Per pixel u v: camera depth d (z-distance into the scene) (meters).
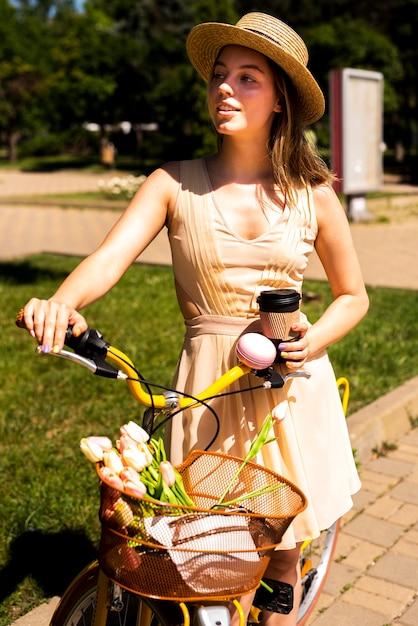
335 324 2.22
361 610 3.09
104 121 40.25
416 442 4.75
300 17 39.69
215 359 2.15
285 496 1.89
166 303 7.81
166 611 1.86
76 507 3.64
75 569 3.24
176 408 2.15
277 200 2.16
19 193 24.61
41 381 5.43
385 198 19.52
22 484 3.87
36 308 1.83
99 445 1.77
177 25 44.28
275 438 1.99
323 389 2.24
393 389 5.24
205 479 2.00
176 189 2.17
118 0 44.56
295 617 2.34
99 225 15.95
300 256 2.16
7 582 3.14
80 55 39.12
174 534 1.66
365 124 14.93
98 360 1.88
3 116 48.78
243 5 40.03
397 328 6.84
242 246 2.11
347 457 2.31
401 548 3.56
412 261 11.04
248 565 1.73
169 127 32.50
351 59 31.53
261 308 2.02
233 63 2.09
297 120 2.17
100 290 2.05
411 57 33.78
